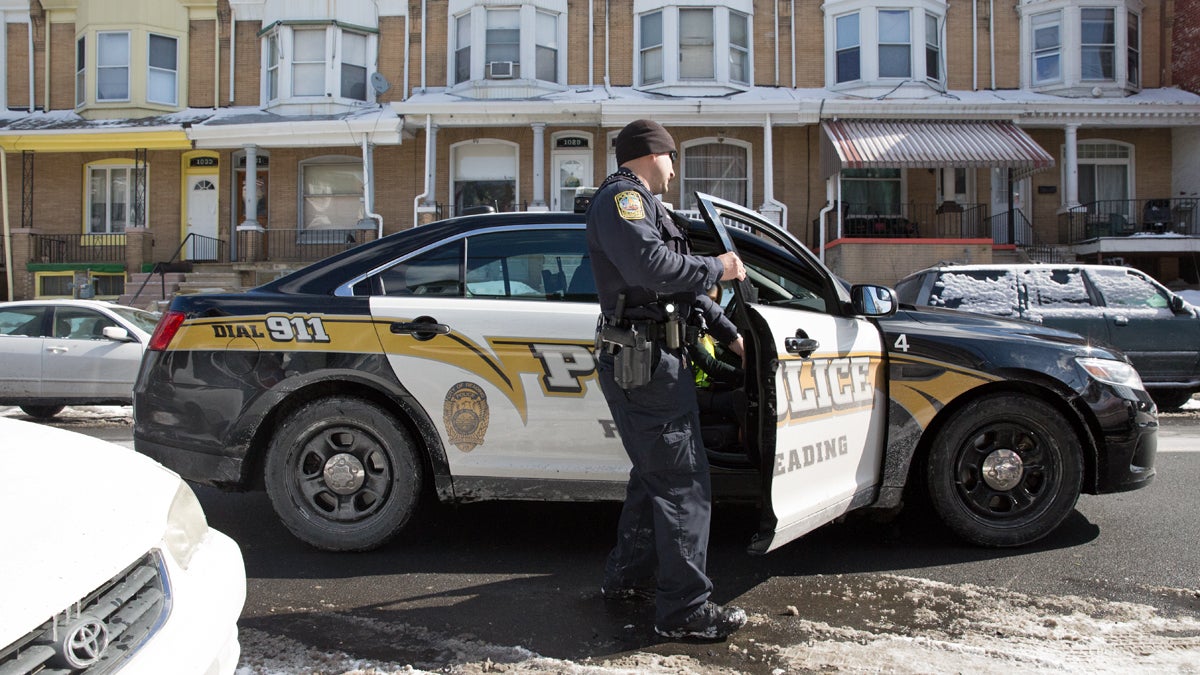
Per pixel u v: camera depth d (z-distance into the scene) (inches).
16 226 743.1
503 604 136.9
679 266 111.2
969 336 160.9
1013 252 654.5
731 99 673.6
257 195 741.3
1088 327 362.3
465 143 719.7
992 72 716.7
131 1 727.1
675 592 119.5
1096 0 700.7
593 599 139.1
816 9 718.5
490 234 162.4
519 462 153.2
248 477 159.5
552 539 173.5
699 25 711.1
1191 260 680.4
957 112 655.8
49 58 759.7
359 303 157.4
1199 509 192.4
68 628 67.4
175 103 747.4
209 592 85.7
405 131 690.8
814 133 700.7
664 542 118.7
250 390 156.0
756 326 121.6
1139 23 722.2
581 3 722.8
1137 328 363.6
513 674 111.3
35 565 69.1
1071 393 159.3
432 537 174.2
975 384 157.9
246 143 684.1
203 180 741.9
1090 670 112.0
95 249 739.4
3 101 761.0
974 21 716.7
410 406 154.2
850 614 132.3
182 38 746.2
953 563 157.2
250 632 125.3
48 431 99.0
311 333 156.4
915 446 157.9
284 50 719.1
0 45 761.0
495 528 181.0
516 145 714.8
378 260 162.2
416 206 670.5
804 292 159.5
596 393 151.2
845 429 144.4
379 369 154.1
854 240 630.5
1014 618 130.6
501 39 711.7
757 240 160.9
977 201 705.0
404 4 731.4
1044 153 610.2
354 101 725.3
